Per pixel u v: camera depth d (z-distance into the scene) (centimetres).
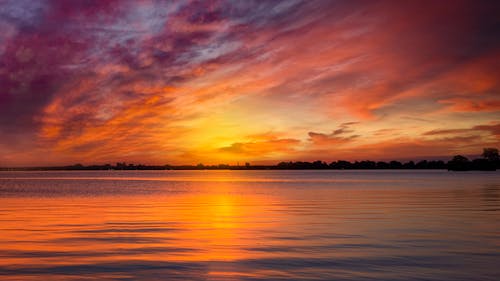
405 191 4341
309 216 2089
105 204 2959
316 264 1111
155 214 2241
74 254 1227
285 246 1337
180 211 2403
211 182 9312
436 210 2309
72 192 4906
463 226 1709
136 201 3269
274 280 974
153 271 1048
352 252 1245
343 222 1856
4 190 5469
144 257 1191
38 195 4231
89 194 4428
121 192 4859
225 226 1758
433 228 1666
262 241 1422
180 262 1136
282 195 3903
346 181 8862
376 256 1194
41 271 1043
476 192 3997
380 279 978
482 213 2150
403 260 1147
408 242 1384
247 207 2636
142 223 1861
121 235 1545
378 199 3206
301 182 8462
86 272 1036
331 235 1525
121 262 1134
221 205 2808
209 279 983
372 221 1880
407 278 984
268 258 1178
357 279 979
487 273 1019
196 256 1204
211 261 1147
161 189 5706
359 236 1503
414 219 1931
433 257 1176
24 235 1544
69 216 2153
